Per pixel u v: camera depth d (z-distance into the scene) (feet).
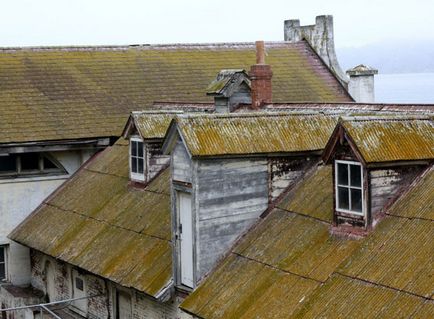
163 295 68.54
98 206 90.22
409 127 60.23
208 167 65.51
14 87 108.99
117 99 111.96
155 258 73.00
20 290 100.32
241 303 58.65
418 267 50.55
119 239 80.23
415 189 58.03
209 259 65.82
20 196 103.24
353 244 57.21
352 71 125.59
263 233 65.72
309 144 69.46
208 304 61.21
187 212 67.77
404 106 71.41
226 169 66.33
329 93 125.39
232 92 91.25
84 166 104.83
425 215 54.80
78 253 83.20
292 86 124.06
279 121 70.23
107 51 120.67
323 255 58.13
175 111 89.25
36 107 106.73
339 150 59.36
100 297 84.69
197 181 65.10
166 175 85.35
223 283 62.69
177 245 68.95
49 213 97.55
